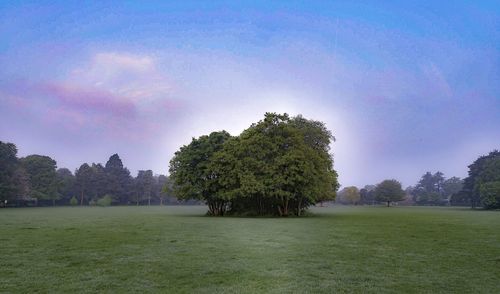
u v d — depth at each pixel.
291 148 58.22
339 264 16.11
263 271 14.60
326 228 34.84
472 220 50.03
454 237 27.06
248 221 46.28
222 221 46.16
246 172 57.88
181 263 16.14
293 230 32.38
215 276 13.75
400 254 18.95
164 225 38.09
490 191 113.94
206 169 61.97
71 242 23.08
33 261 16.56
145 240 24.27
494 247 21.69
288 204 64.75
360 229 33.81
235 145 60.44
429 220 49.75
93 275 13.87
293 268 15.18
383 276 13.92
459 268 15.47
